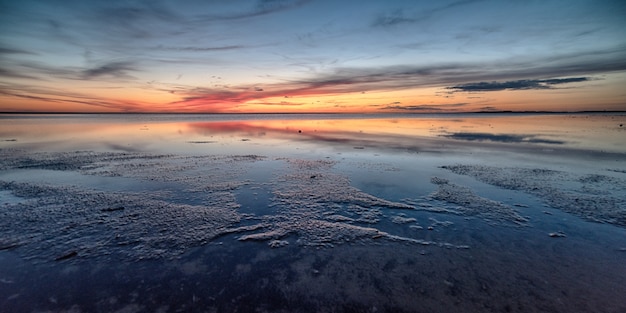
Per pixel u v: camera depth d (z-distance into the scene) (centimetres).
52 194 598
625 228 440
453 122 3556
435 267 341
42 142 1436
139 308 274
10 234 416
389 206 545
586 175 752
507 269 336
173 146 1325
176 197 591
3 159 970
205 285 308
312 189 650
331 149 1234
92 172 795
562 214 499
